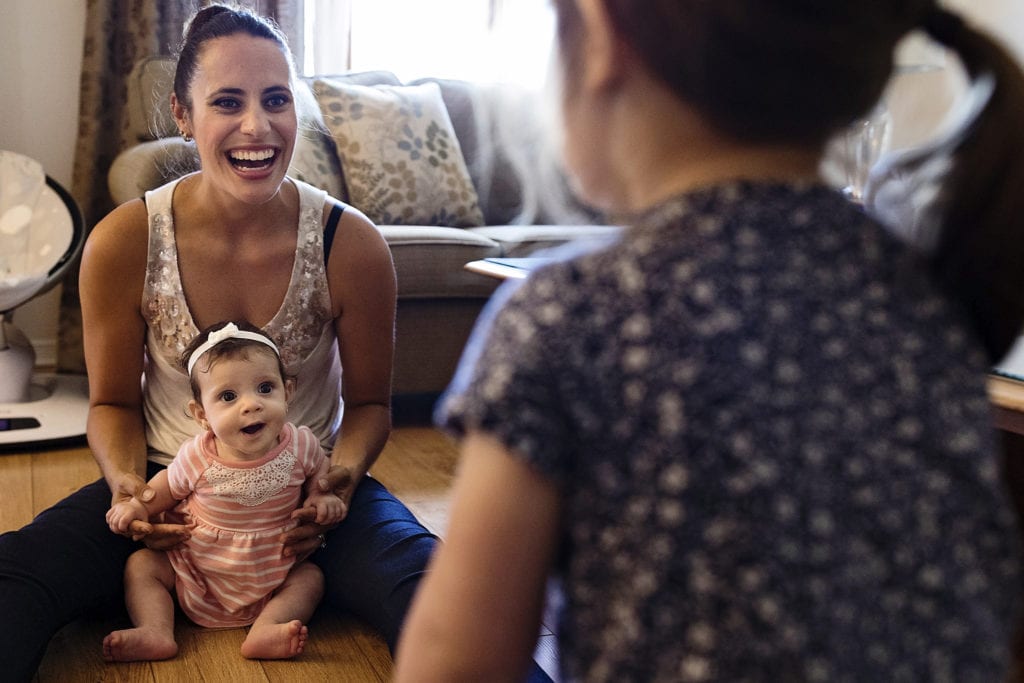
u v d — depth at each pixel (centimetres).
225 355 163
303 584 169
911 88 382
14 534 157
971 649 53
